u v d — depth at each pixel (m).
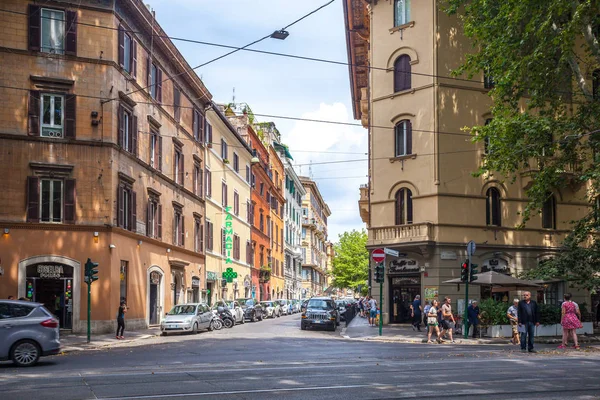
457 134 34.25
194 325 31.17
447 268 33.22
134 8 31.94
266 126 76.88
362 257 91.06
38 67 28.67
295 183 93.19
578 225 29.42
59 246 28.58
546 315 27.56
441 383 12.24
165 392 11.11
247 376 13.26
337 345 22.84
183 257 40.94
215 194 49.09
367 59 45.31
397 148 35.69
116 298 29.89
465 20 29.94
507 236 34.72
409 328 33.16
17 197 28.05
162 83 37.44
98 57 29.70
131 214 32.00
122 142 31.02
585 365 15.62
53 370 15.03
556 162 27.45
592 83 35.47
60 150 28.86
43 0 28.91
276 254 76.25
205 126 46.34
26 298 27.80
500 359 17.12
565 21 24.80
